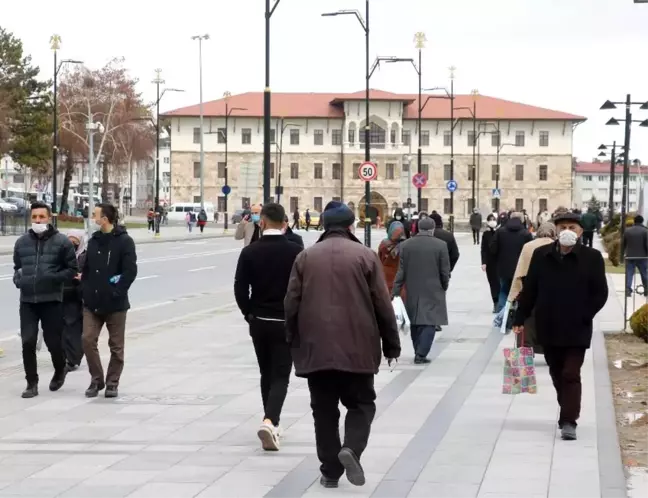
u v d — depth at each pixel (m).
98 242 11.74
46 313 11.92
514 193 123.75
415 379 13.26
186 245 60.38
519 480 7.87
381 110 122.75
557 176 123.44
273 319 9.08
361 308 7.54
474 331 18.83
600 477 7.95
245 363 14.64
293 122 124.06
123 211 114.69
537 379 13.15
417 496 7.41
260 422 10.35
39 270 11.73
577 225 9.70
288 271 9.12
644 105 36.03
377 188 123.12
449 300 25.61
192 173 125.06
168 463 8.53
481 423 10.27
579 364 9.53
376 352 7.59
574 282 9.50
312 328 7.53
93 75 94.69
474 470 8.22
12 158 81.38
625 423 10.45
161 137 182.38
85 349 11.78
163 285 30.62
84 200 110.94
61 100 91.81
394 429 9.96
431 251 14.73
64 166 100.50
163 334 18.25
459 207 123.62
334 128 124.31
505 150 123.62
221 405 11.32
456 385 12.76
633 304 20.28
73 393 12.07
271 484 7.82
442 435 9.67
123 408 11.12
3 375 13.43
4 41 80.44
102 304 11.64
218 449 9.09
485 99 126.75
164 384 12.77
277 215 9.23
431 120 122.88
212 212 116.38
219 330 18.89
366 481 7.88
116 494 7.51
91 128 55.97
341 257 7.60
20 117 79.00
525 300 9.78
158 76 74.31
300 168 124.25
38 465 8.45
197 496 7.45
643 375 13.72
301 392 12.19
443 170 123.19
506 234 19.06
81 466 8.41
